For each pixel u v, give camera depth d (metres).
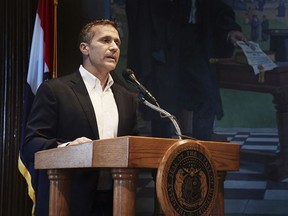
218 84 6.89
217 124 6.83
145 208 6.48
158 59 6.92
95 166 2.73
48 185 3.56
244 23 6.97
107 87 3.83
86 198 3.39
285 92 6.73
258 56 6.88
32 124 3.58
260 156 6.64
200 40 6.98
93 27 3.72
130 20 6.95
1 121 6.14
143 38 6.93
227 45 6.95
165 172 2.66
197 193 2.79
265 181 6.57
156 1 7.00
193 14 7.02
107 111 3.73
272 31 6.89
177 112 6.86
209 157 2.88
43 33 5.76
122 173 2.64
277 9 6.91
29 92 5.64
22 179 6.07
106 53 3.66
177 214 2.69
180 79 6.91
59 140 3.48
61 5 6.67
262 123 6.74
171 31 6.96
